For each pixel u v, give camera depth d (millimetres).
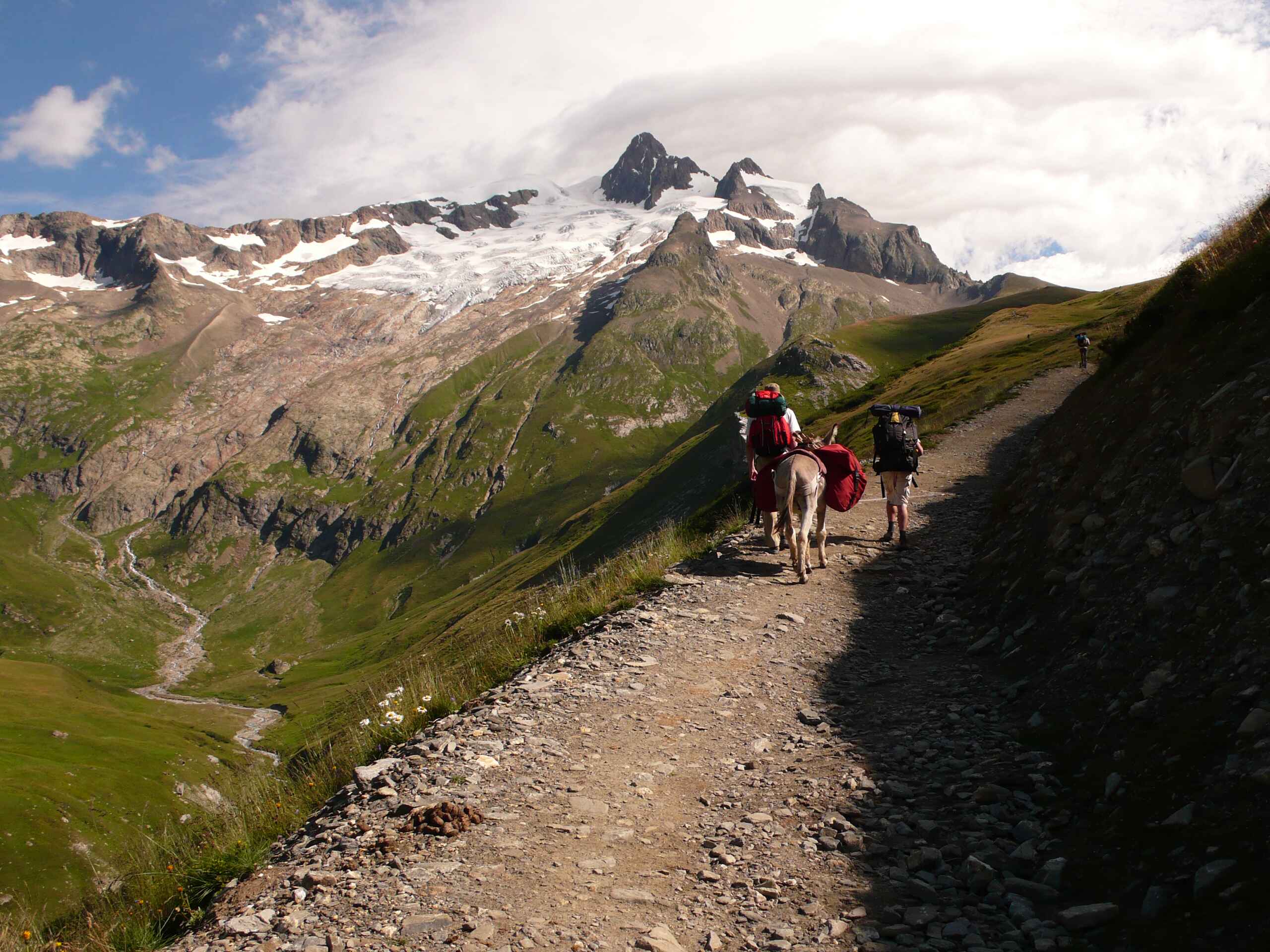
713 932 5113
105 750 70312
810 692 9500
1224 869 4418
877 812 6453
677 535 19234
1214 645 6324
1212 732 5566
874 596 12938
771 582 13977
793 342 169000
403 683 11086
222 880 6422
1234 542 7031
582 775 7641
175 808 56812
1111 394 12820
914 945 4770
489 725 8867
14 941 5922
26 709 86688
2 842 42969
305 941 5227
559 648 11875
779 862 5895
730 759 7871
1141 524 8781
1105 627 7906
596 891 5660
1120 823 5414
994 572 11859
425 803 7129
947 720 8031
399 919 5379
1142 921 4477
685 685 9898
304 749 9969
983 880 5293
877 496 21062
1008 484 15336
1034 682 8203
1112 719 6629
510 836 6512
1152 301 14055
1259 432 7719
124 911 6227
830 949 4828
